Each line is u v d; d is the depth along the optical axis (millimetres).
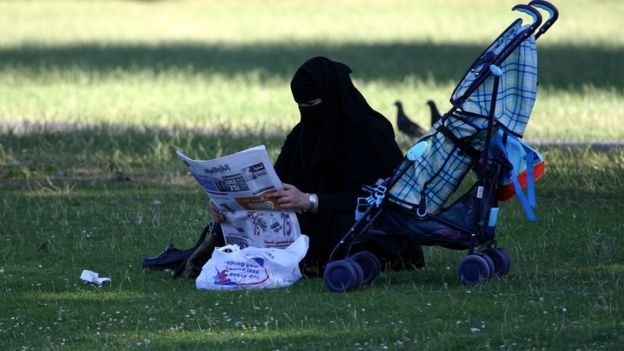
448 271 24844
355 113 24203
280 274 23500
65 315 21688
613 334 18891
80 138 47969
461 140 22281
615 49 93062
